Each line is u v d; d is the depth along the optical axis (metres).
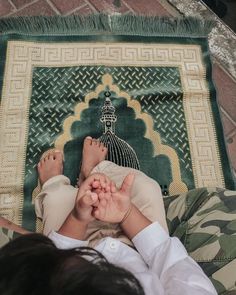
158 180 1.36
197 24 1.65
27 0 1.68
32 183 1.33
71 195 1.17
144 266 0.95
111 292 0.51
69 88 1.49
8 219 1.28
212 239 1.08
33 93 1.47
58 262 0.57
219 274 1.03
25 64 1.52
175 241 0.98
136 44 1.59
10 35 1.56
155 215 1.12
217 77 1.61
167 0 1.75
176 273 0.89
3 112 1.43
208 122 1.47
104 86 1.50
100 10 1.70
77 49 1.56
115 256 0.96
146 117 1.45
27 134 1.40
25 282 0.53
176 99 1.50
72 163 1.37
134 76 1.53
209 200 1.17
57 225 1.13
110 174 1.23
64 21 1.60
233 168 1.44
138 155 1.39
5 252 0.59
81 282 0.51
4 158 1.36
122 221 1.03
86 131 1.42
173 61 1.57
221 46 1.66
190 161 1.40
